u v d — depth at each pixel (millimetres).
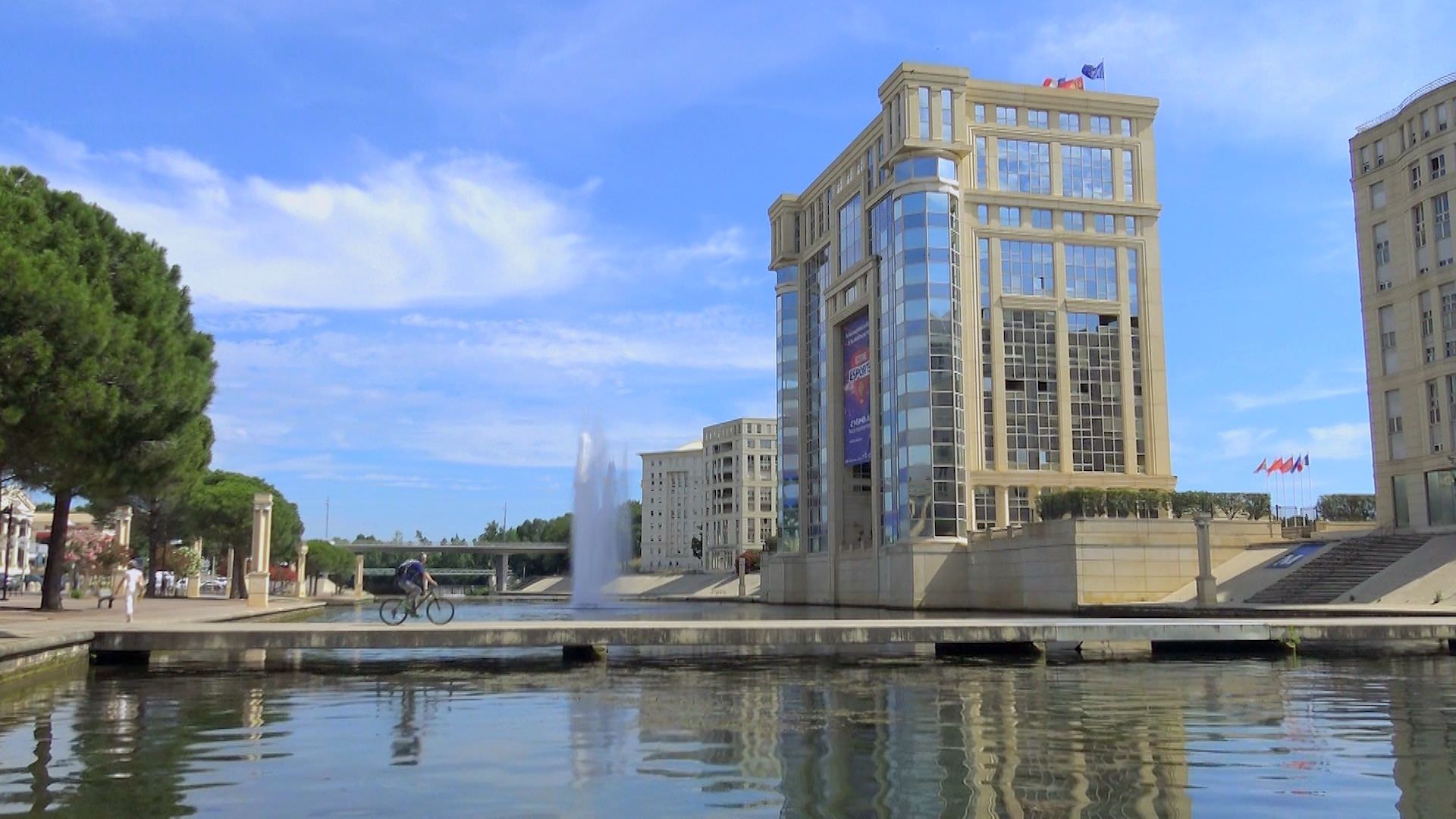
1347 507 72938
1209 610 47844
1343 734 15234
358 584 134250
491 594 171000
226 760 13438
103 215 39500
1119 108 89375
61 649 24469
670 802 11078
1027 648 29891
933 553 78188
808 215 108875
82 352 29078
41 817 10336
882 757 13539
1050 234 86188
